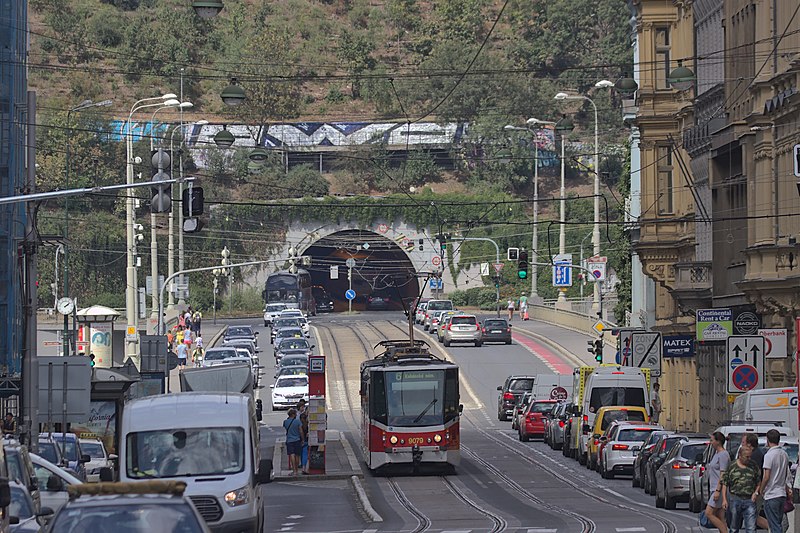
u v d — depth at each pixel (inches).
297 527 3535.9
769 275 5083.7
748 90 5438.0
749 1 5447.8
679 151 6633.9
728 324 4931.1
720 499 2669.8
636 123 6806.1
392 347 5698.8
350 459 5880.9
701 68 6245.1
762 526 2635.3
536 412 7032.5
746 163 5329.7
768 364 5167.3
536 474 5251.0
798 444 3166.8
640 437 4931.1
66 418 4315.9
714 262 5925.2
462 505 4099.4
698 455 3666.3
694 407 6820.9
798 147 3659.0
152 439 2819.9
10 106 6491.1
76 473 3506.4
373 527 3489.2
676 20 6624.0
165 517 1656.0
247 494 2763.3
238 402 2906.0
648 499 4197.8
